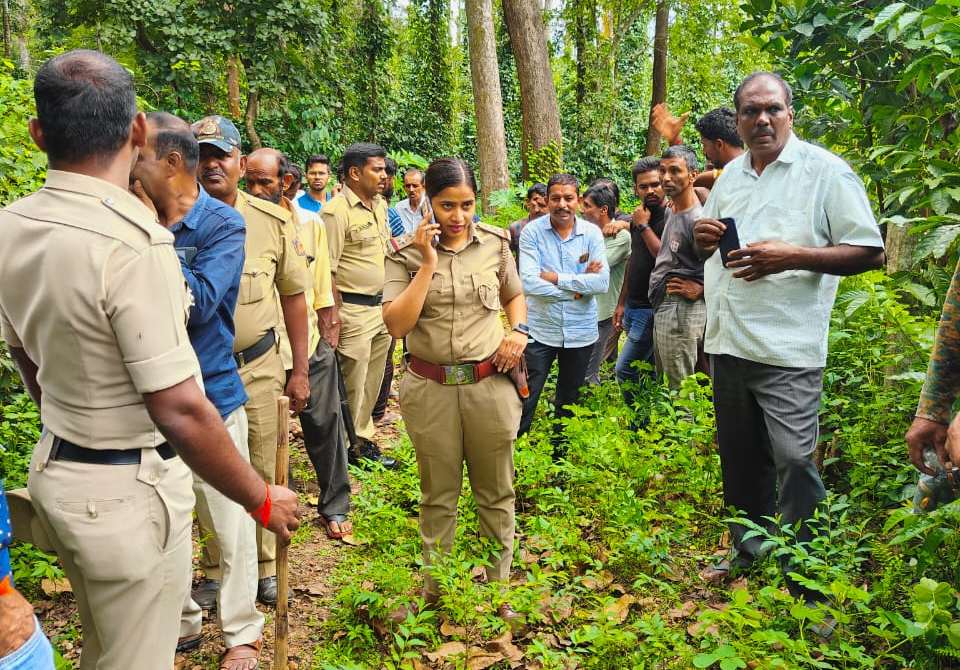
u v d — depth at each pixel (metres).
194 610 3.40
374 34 19.61
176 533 2.24
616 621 3.22
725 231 3.38
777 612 3.22
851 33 4.23
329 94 16.12
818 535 3.37
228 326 3.19
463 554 3.44
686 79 23.78
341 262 5.38
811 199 3.33
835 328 4.41
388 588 3.60
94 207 2.03
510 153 21.53
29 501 2.27
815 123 4.69
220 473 2.14
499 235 3.53
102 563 2.12
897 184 4.21
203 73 13.78
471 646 3.34
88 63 2.05
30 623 1.66
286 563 2.88
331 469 4.55
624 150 22.39
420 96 21.16
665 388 5.21
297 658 3.38
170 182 2.91
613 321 6.16
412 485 4.71
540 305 5.18
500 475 3.51
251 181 4.28
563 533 3.94
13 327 2.25
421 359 3.43
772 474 3.81
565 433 4.92
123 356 2.04
